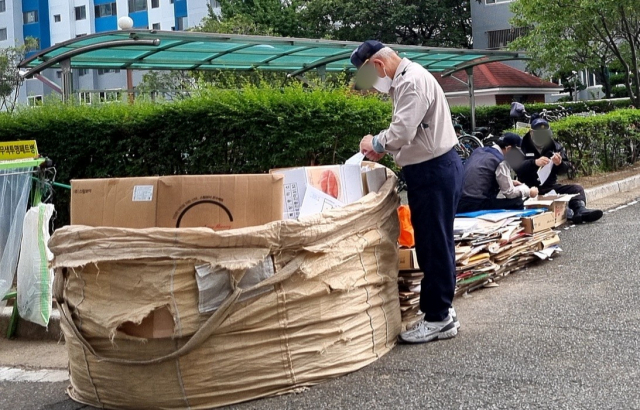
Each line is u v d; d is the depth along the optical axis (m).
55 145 7.84
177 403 3.99
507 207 7.48
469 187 7.48
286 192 4.49
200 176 4.13
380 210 4.69
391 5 34.19
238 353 3.98
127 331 3.96
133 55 12.29
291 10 30.88
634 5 18.95
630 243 7.60
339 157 7.21
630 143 14.15
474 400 3.84
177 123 7.33
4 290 5.88
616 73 36.72
